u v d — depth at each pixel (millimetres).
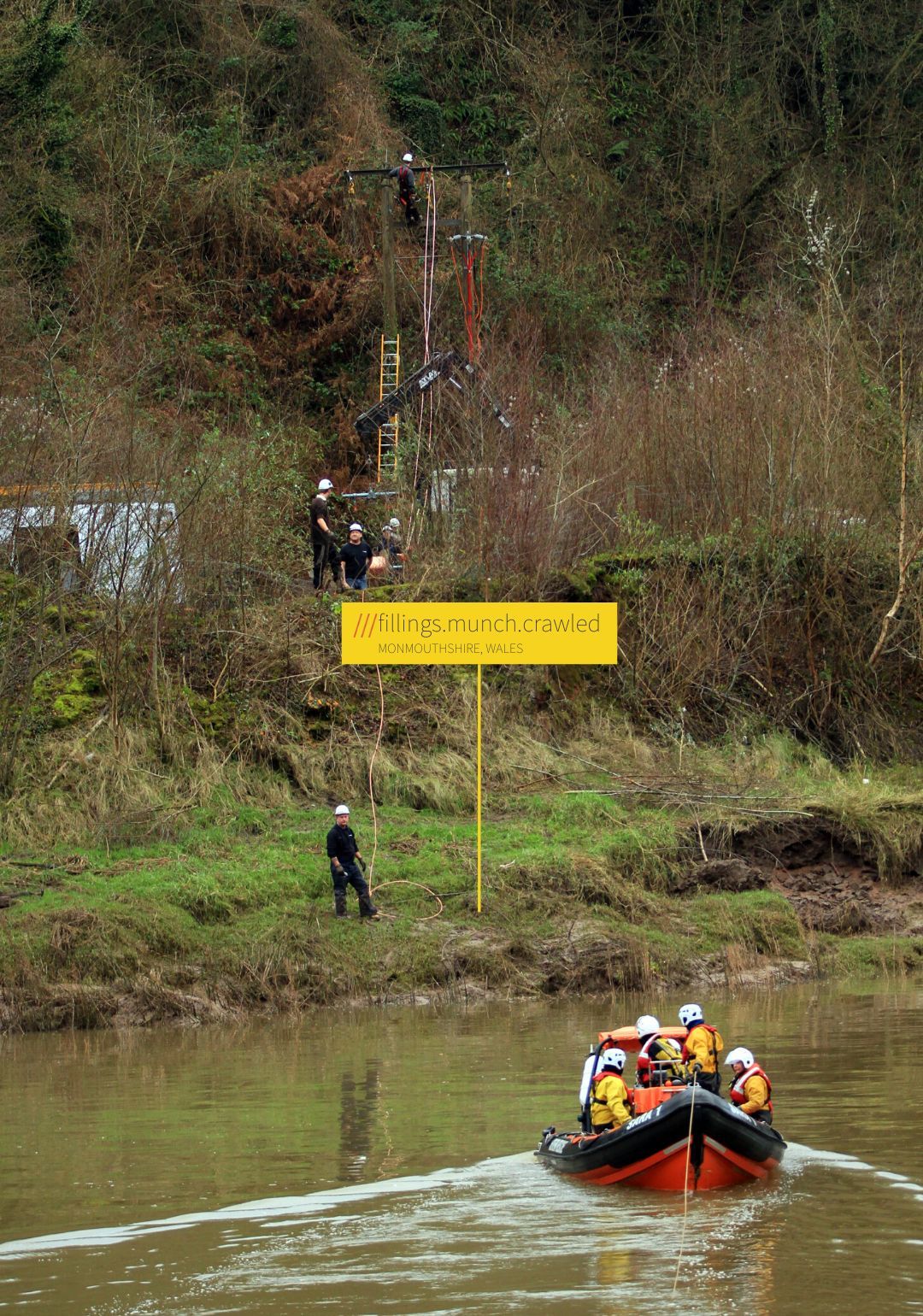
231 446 31375
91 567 28188
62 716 26875
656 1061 12711
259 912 22922
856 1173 11461
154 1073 16578
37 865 23328
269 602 30047
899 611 33031
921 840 26906
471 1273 9328
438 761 27969
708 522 33500
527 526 31703
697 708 31422
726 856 25969
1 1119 14266
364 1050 17672
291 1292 9078
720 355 36438
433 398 35000
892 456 34938
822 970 23672
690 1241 9906
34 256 41156
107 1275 9500
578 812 26641
